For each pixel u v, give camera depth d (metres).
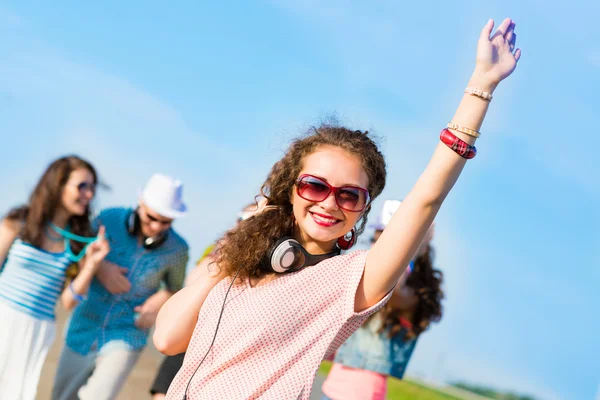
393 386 11.88
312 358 1.97
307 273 2.03
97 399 4.45
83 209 4.57
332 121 2.25
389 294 2.02
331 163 2.09
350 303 1.98
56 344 7.76
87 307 4.66
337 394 4.36
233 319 2.04
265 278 2.11
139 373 7.55
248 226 2.13
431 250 4.45
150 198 4.66
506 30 1.94
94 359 4.62
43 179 4.53
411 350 4.39
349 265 2.02
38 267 4.54
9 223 4.54
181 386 2.11
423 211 1.90
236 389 1.99
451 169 1.87
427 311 4.35
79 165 4.56
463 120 1.88
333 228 2.10
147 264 4.69
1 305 4.50
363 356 4.32
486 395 17.42
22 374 4.48
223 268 2.14
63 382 4.70
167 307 2.26
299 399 1.95
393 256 1.94
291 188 2.19
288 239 2.09
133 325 4.65
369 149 2.14
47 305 4.57
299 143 2.17
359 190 2.09
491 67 1.89
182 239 4.84
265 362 1.99
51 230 4.56
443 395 12.92
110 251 4.70
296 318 1.99
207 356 2.06
